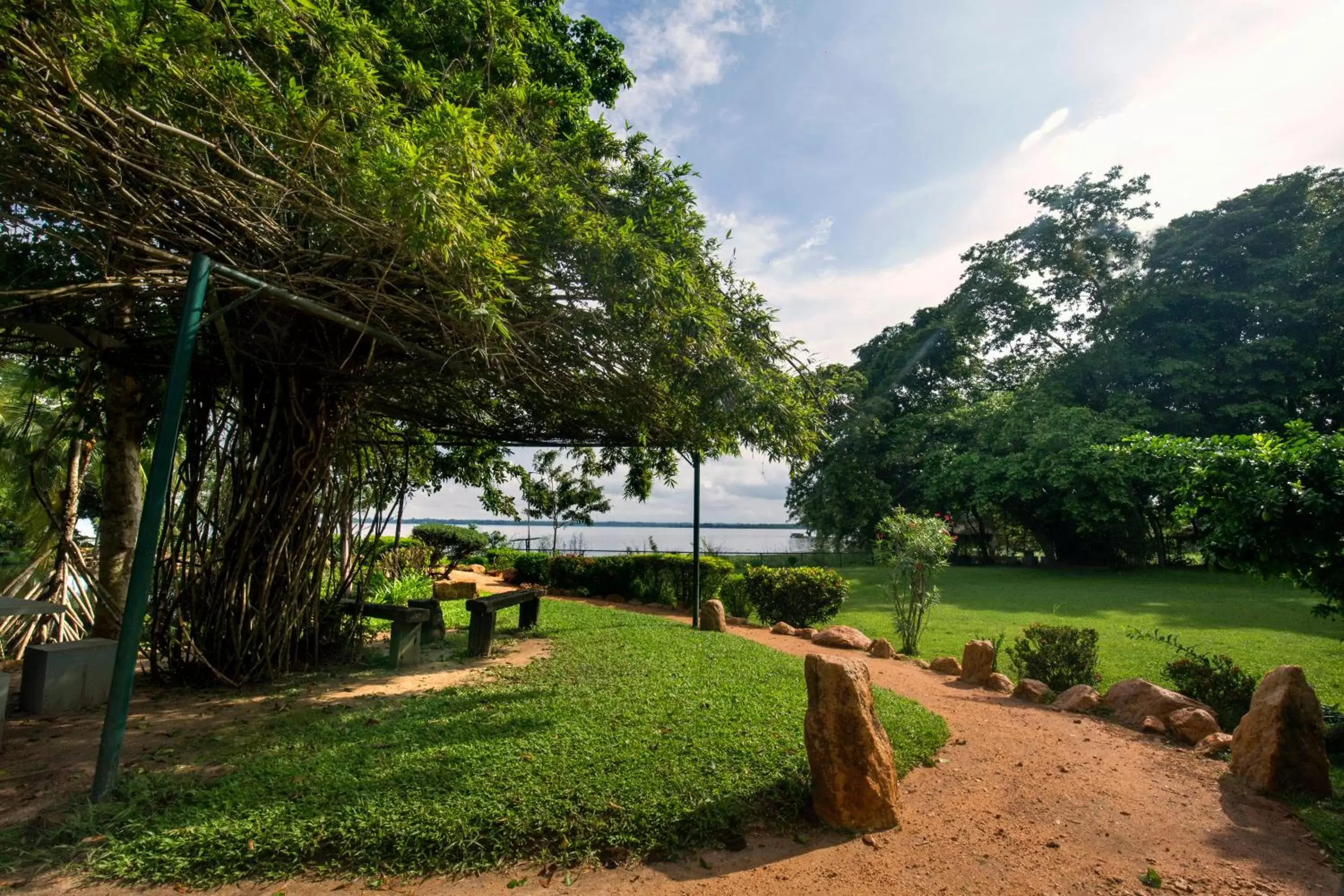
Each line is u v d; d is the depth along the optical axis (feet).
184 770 12.06
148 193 12.51
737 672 19.57
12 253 15.08
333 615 22.74
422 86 13.73
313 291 15.17
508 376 17.98
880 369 90.12
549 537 81.05
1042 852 10.32
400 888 8.95
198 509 19.33
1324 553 14.80
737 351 18.83
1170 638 23.02
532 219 15.34
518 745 12.82
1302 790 12.71
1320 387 65.87
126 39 9.95
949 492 79.25
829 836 10.66
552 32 30.86
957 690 21.17
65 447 23.79
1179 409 72.59
